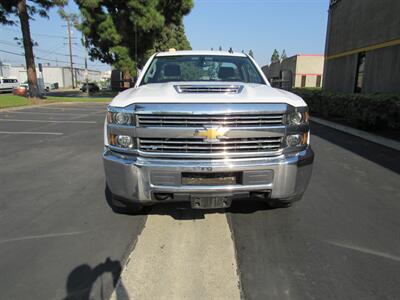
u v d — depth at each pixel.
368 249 3.28
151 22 28.28
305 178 3.42
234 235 3.56
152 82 4.53
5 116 15.07
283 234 3.58
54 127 11.59
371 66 14.12
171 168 3.11
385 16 13.01
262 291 2.65
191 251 3.25
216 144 3.12
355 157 6.94
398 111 8.62
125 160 3.23
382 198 4.61
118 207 3.87
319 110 14.32
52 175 5.69
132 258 3.12
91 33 29.72
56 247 3.31
